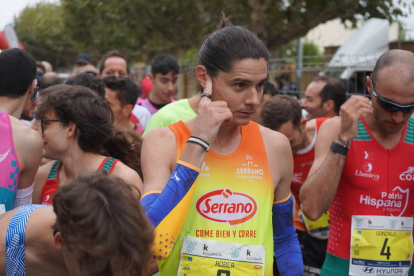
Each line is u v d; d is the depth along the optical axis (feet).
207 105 8.07
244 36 8.21
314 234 15.88
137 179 10.50
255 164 8.73
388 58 10.29
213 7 41.32
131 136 12.50
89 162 10.63
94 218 5.64
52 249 6.97
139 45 50.11
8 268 7.14
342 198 11.36
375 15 39.14
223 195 8.45
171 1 43.83
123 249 5.73
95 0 50.93
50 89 10.67
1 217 7.37
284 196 9.32
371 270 11.03
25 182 10.34
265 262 8.52
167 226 7.73
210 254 8.25
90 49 61.62
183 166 7.90
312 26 42.14
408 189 11.10
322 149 11.76
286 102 14.90
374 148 11.05
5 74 10.96
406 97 10.01
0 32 24.58
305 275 16.33
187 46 49.73
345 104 10.59
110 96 17.58
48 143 10.48
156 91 23.81
